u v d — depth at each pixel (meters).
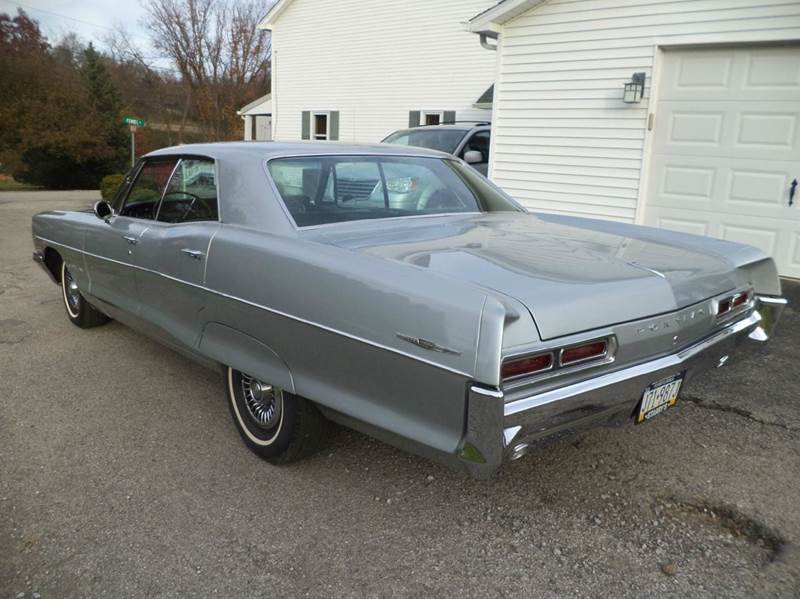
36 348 4.78
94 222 4.23
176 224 3.42
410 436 2.19
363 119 16.84
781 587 2.23
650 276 2.44
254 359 2.84
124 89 42.25
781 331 5.08
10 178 33.81
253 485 2.91
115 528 2.59
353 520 2.64
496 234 2.96
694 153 6.96
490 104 13.24
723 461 3.10
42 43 39.47
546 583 2.26
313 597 2.20
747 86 6.52
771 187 6.52
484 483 2.91
